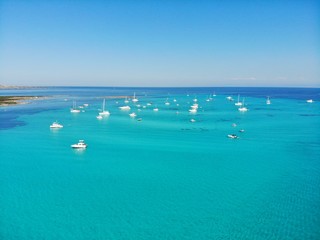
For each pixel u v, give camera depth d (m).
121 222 44.22
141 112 174.38
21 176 62.50
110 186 57.22
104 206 49.00
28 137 100.94
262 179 60.56
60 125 120.38
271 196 52.41
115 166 69.25
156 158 75.69
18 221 44.38
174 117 151.62
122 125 126.88
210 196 52.59
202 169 67.06
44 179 60.81
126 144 91.00
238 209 47.81
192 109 183.62
